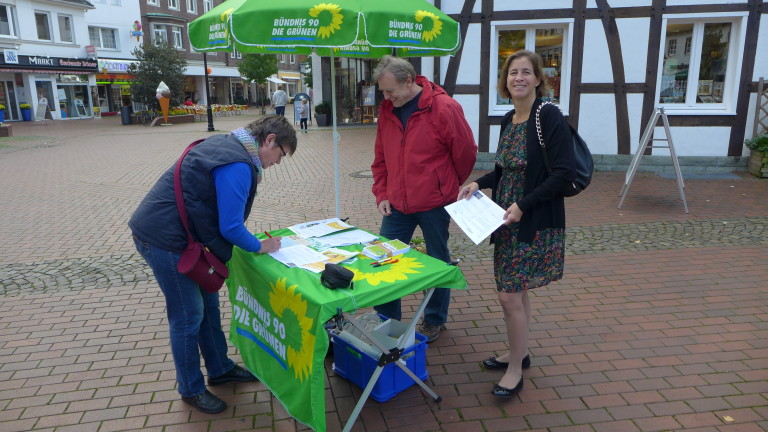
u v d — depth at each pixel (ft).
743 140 29.66
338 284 7.77
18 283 15.66
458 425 9.03
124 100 114.93
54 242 19.77
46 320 13.20
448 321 12.90
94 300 14.39
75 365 11.10
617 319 12.80
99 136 61.87
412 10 11.28
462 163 10.87
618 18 29.14
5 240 20.08
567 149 8.45
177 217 8.35
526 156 8.88
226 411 9.54
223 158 8.15
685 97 30.09
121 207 25.27
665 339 11.78
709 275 15.31
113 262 17.42
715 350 11.27
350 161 38.37
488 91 31.12
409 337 9.52
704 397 9.64
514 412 9.36
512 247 9.12
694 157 30.17
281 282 8.23
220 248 8.66
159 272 8.56
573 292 14.42
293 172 34.01
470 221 8.78
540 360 11.06
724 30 28.99
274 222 22.03
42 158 42.57
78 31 97.55
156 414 9.45
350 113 69.41
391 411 9.43
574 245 18.28
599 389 9.98
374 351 9.45
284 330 8.55
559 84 31.04
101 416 9.39
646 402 9.55
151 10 120.16
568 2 29.37
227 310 13.67
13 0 84.74
